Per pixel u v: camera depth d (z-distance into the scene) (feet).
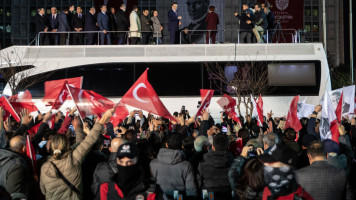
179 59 70.13
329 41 320.70
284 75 69.77
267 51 70.28
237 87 68.44
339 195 16.01
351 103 39.06
